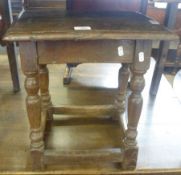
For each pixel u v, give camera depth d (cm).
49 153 88
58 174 90
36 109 80
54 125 115
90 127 115
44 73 107
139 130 114
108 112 118
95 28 72
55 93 145
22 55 71
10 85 152
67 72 163
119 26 76
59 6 167
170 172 93
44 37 67
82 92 147
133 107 82
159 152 102
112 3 149
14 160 95
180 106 136
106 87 155
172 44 200
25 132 111
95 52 73
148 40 71
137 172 92
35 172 90
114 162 93
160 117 125
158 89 151
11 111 126
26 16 88
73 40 70
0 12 124
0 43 130
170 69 209
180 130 116
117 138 108
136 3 150
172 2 120
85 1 147
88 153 89
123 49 73
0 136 108
